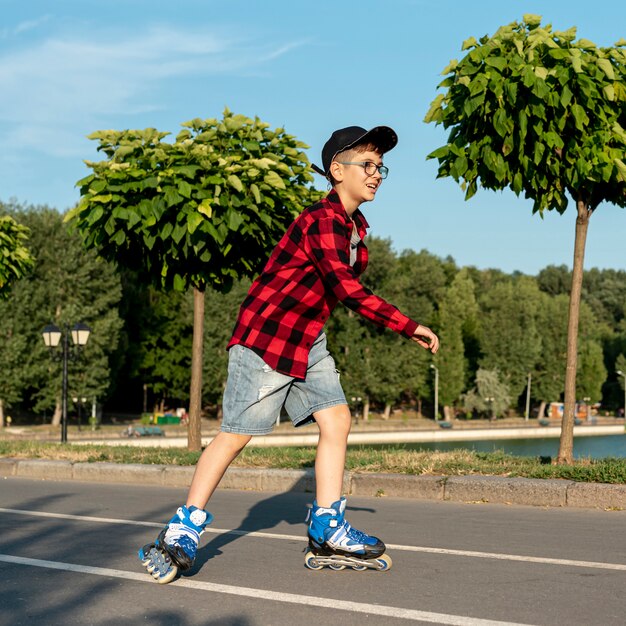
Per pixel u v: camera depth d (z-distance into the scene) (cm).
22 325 5178
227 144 1088
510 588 356
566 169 766
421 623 304
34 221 5425
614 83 761
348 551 386
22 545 479
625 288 12631
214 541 479
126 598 349
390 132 373
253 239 1096
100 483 900
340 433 388
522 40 761
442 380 8175
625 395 10388
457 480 685
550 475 677
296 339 378
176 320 6788
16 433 4859
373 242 7581
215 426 6388
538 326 9356
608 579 374
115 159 1033
